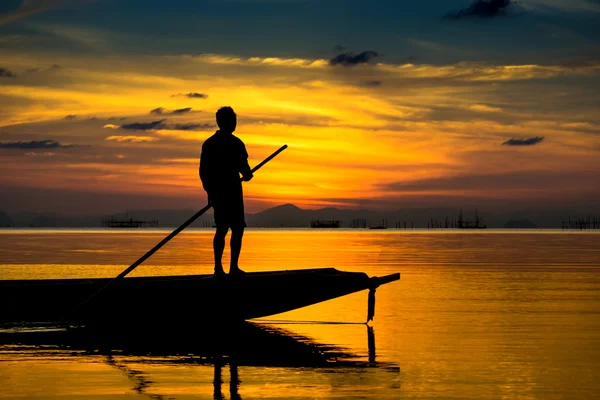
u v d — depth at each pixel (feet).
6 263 70.03
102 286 31.01
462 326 30.27
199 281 29.96
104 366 22.21
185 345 26.22
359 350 24.94
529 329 29.32
